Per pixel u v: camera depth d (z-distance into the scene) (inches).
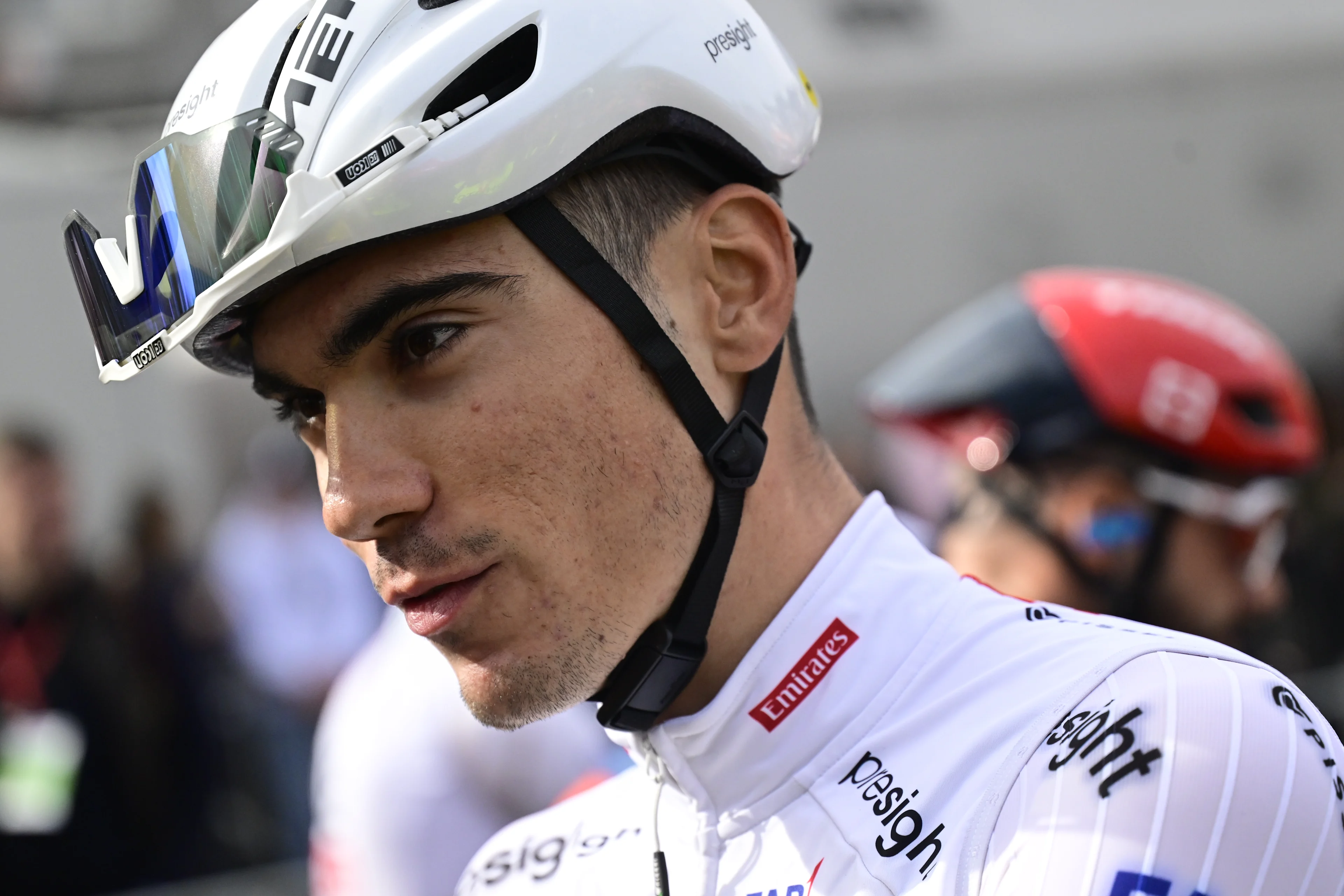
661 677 49.5
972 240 238.4
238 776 195.6
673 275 49.5
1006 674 47.7
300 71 45.9
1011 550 91.9
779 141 53.2
